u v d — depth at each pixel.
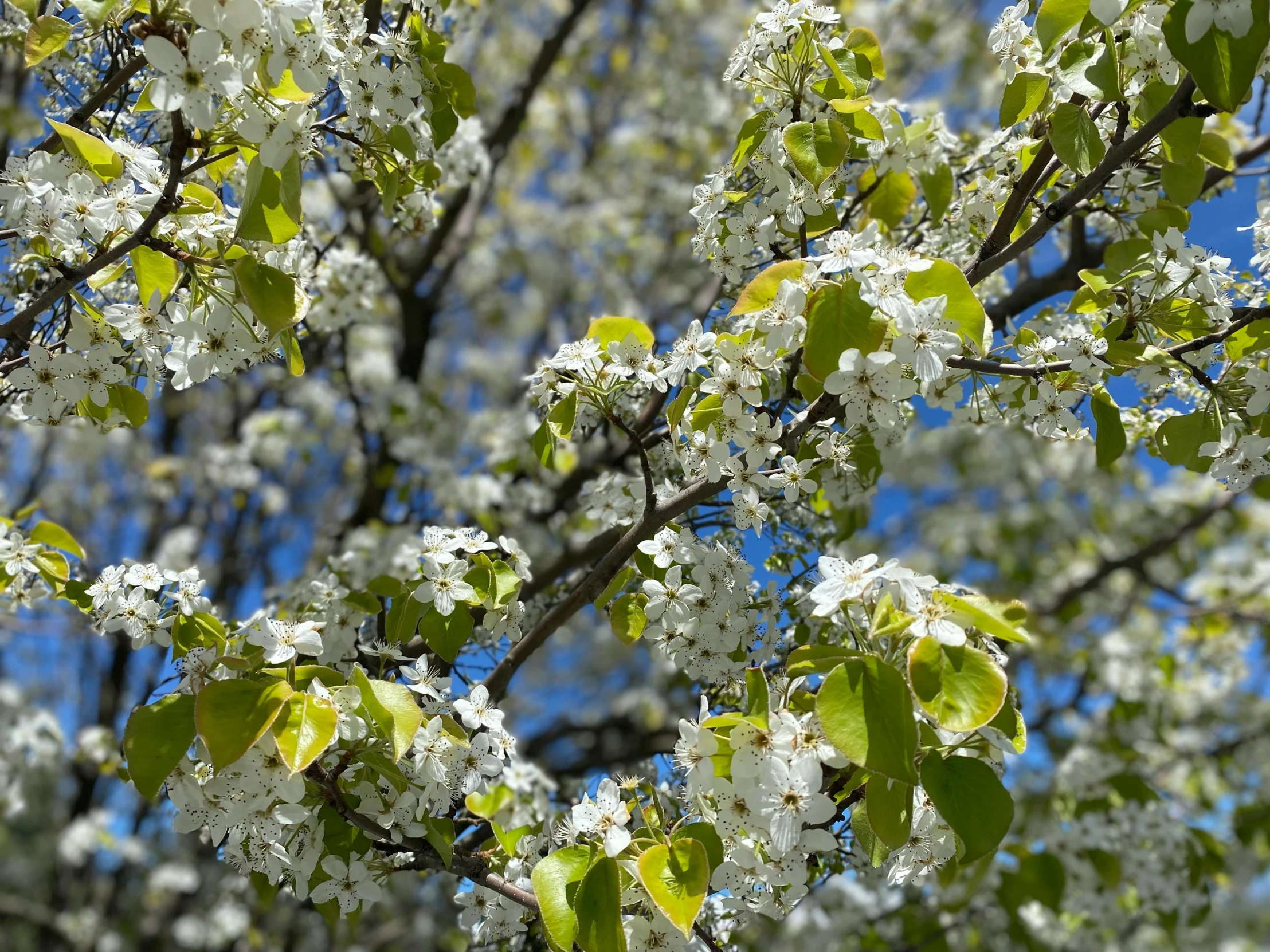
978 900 5.92
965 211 3.25
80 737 6.20
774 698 2.14
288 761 1.92
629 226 8.69
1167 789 7.30
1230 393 2.55
